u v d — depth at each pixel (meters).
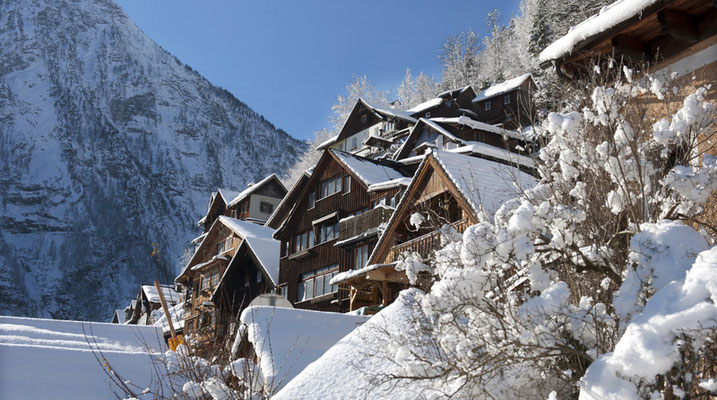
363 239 29.48
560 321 5.76
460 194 18.12
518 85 52.62
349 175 33.56
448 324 6.29
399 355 6.43
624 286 5.38
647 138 7.61
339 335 13.07
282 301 18.61
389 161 35.38
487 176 19.34
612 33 10.98
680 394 4.53
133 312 66.44
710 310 4.23
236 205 57.97
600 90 6.97
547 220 5.80
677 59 10.80
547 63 12.02
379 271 22.11
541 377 6.05
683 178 6.16
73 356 16.17
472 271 5.71
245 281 40.25
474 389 6.04
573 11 48.25
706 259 4.63
